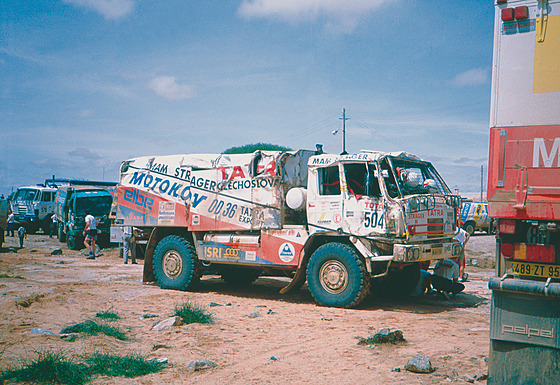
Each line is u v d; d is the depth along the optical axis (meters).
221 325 7.79
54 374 5.13
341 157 9.53
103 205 24.05
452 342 6.62
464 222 31.09
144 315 8.31
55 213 29.22
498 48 4.71
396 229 8.77
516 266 4.45
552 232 4.43
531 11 4.57
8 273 14.14
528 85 4.55
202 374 5.43
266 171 10.30
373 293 11.09
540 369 4.27
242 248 10.54
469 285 12.60
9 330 7.09
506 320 4.41
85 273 14.45
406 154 9.66
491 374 4.45
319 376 5.32
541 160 4.45
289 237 9.95
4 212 22.36
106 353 5.98
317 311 9.00
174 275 11.48
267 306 9.57
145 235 12.79
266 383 5.14
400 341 6.63
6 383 4.98
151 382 5.17
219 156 11.23
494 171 4.63
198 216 11.18
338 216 9.41
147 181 12.16
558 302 4.23
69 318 8.02
